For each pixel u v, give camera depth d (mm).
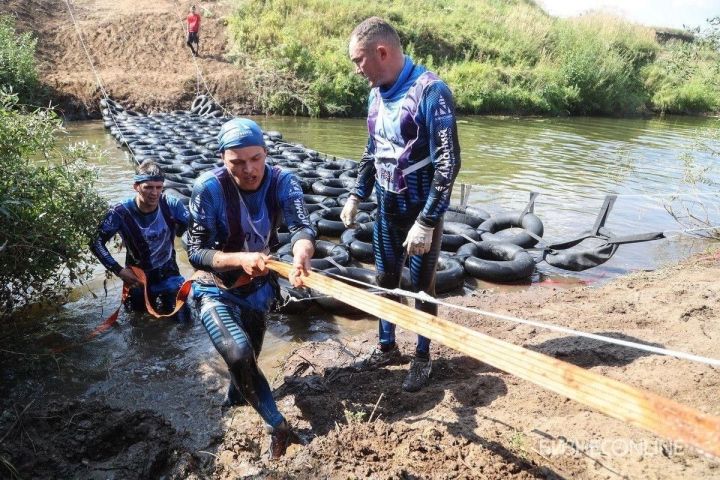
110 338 4609
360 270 5887
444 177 3213
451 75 25062
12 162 4008
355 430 3088
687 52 32531
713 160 12742
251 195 3016
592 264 6812
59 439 3184
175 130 14836
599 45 29328
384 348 4047
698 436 1332
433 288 3768
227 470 2996
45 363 4176
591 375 1570
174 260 5215
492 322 4773
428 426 3125
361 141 15695
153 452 3121
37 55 19797
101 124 16984
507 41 28500
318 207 8492
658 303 5047
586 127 21844
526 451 2869
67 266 4574
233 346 2904
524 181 11375
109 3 24609
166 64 21359
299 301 5207
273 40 22953
